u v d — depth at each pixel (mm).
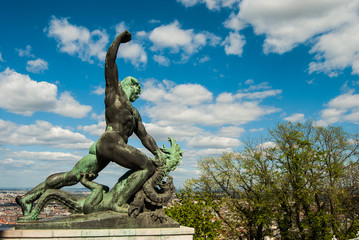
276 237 25875
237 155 25969
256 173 24297
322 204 25453
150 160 7469
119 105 7348
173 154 8133
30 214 6684
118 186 7176
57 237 6035
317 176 23688
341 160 24328
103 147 7113
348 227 24969
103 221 6621
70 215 6828
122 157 7090
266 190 23406
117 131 7246
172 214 22000
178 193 23766
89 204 6875
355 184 24172
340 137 24516
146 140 8102
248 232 25312
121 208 6980
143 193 7258
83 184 7152
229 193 26016
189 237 7004
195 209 21719
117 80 7375
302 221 23719
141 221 6957
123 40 7363
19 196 6879
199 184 26312
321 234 22984
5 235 5832
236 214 24938
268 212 23562
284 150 24734
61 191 7051
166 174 7781
